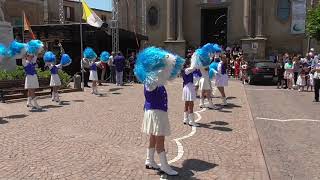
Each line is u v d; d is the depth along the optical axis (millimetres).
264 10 36719
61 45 27938
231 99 16812
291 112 13906
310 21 28016
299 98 18297
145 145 8742
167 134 6848
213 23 39969
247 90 22250
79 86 20422
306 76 21922
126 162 7516
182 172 6984
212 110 13672
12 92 16422
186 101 10891
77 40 27406
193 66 10500
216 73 14531
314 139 9672
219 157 7875
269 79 25984
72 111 13352
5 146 8672
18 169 7105
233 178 6672
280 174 7062
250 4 36531
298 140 9578
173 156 7938
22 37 28094
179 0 38781
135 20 40688
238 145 8805
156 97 6793
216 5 38281
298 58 22844
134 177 6711
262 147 8906
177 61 6988
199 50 12844
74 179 6594
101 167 7219
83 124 11039
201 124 11148
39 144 8828
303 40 35656
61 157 7832
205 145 8789
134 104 15148
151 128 6785
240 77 30547
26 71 13711
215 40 39938
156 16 39906
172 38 38969
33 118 11984
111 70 25859
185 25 39562
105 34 27031
